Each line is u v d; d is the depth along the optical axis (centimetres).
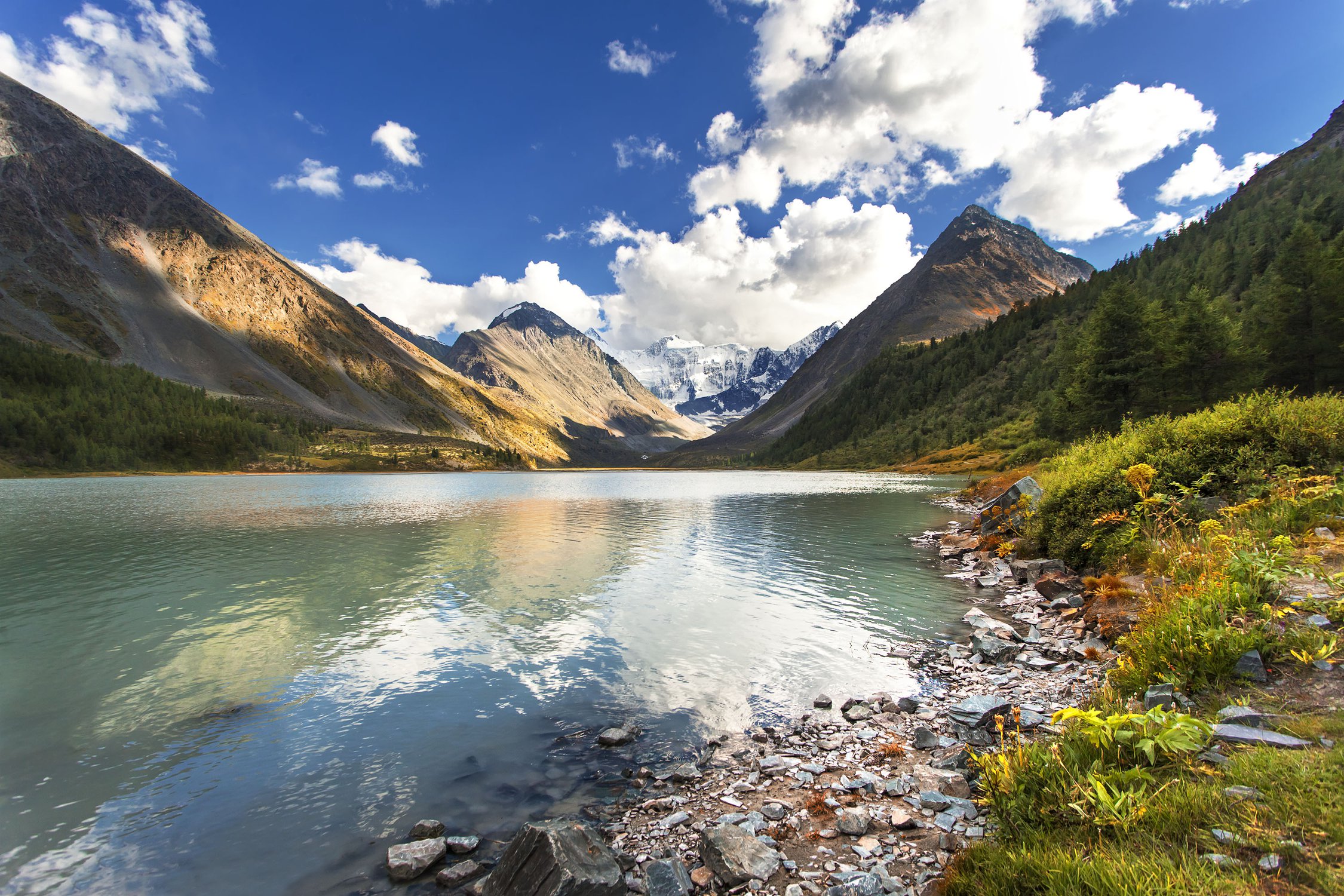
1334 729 626
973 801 805
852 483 11350
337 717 1252
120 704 1325
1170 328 6888
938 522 4597
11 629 1884
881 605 2133
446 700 1335
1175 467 2008
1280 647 848
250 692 1392
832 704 1280
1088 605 1784
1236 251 13475
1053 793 648
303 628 1895
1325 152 18225
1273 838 479
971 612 1955
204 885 747
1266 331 6556
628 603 2184
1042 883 526
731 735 1148
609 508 6556
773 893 666
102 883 751
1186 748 563
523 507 6650
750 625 1889
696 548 3475
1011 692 1271
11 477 15338
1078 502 2322
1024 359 18150
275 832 857
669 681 1432
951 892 592
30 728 1202
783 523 4703
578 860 667
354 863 789
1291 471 1667
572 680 1445
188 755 1090
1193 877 465
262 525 4772
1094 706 956
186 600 2247
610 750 1095
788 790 927
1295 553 1205
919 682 1398
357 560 3119
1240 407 2089
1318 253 6475
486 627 1894
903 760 1008
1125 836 548
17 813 905
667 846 790
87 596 2323
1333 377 5953
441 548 3534
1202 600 1024
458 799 941
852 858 725
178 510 6097
